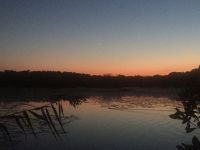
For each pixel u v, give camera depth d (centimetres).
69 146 1766
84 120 2911
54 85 9438
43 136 1928
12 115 314
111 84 11038
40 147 1700
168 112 3753
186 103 281
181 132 2264
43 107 346
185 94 281
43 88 9244
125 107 4497
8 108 3600
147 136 2162
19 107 3762
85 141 1939
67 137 1981
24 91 7744
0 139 1797
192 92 279
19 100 5022
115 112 3806
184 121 281
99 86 10619
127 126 2609
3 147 1644
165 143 1931
